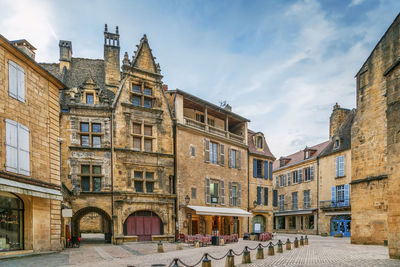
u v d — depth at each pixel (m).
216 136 28.88
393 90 13.24
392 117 13.15
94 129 22.56
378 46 21.61
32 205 14.61
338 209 32.97
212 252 16.91
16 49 13.61
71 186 21.16
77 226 22.50
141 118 24.03
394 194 12.84
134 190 22.66
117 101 23.12
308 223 39.28
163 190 23.95
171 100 27.00
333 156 35.50
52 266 11.62
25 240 14.41
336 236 32.22
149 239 22.70
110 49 26.19
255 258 14.06
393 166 12.93
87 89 22.89
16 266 11.22
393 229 12.85
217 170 28.73
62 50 25.84
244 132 32.97
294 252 16.47
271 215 34.28
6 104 13.16
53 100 16.52
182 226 24.53
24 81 14.36
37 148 14.98
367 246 19.95
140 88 24.80
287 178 44.09
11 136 13.11
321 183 37.06
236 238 24.45
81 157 21.66
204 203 26.81
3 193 13.47
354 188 22.64
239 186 30.89
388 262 11.73
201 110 29.89
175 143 25.34
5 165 12.66
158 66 25.69
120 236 21.30
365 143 22.14
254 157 33.75
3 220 13.35
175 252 16.92
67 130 21.73
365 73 22.77
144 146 24.02
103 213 21.77
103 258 14.25
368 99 22.25
